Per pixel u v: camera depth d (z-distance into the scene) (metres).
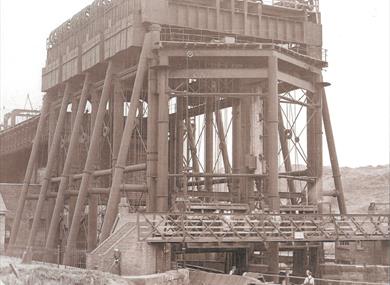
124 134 41.81
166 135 41.84
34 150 59.31
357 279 37.31
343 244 42.38
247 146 46.22
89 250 48.25
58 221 51.03
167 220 34.19
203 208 40.81
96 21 50.09
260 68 43.25
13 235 56.50
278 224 36.28
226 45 42.34
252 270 40.66
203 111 54.47
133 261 32.84
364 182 98.12
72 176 52.84
